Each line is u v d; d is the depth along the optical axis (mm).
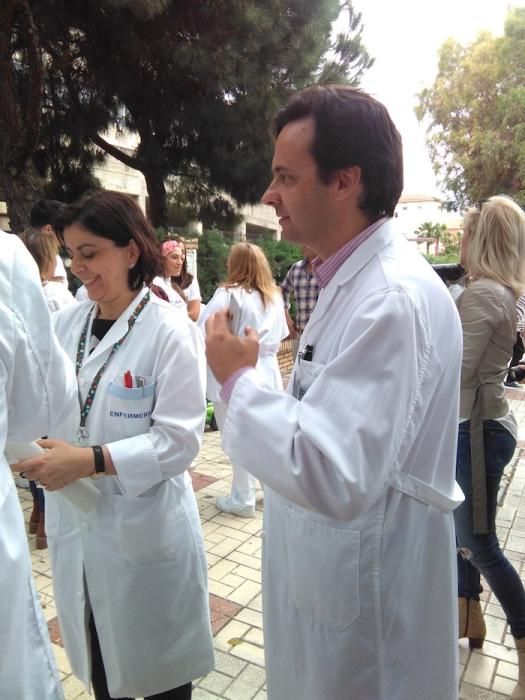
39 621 1121
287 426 923
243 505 3512
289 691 1165
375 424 874
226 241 8969
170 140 9320
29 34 6277
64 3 6969
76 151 9273
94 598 1554
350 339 942
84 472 1383
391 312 902
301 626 1118
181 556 1629
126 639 1558
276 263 9289
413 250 1078
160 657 1606
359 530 1033
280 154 1020
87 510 1450
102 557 1523
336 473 866
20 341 1091
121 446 1432
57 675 1146
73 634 1646
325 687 1073
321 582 1060
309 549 1074
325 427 886
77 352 1644
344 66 8719
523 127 19328
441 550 1089
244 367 1007
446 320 1021
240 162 8711
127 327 1562
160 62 7723
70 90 8430
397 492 1028
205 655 1729
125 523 1505
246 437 961
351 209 1030
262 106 7844
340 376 906
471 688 2098
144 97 8391
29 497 3732
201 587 1714
